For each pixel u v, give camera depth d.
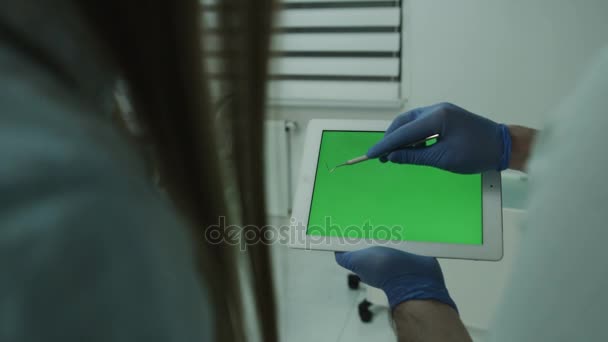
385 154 0.93
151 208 0.28
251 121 0.36
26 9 0.24
